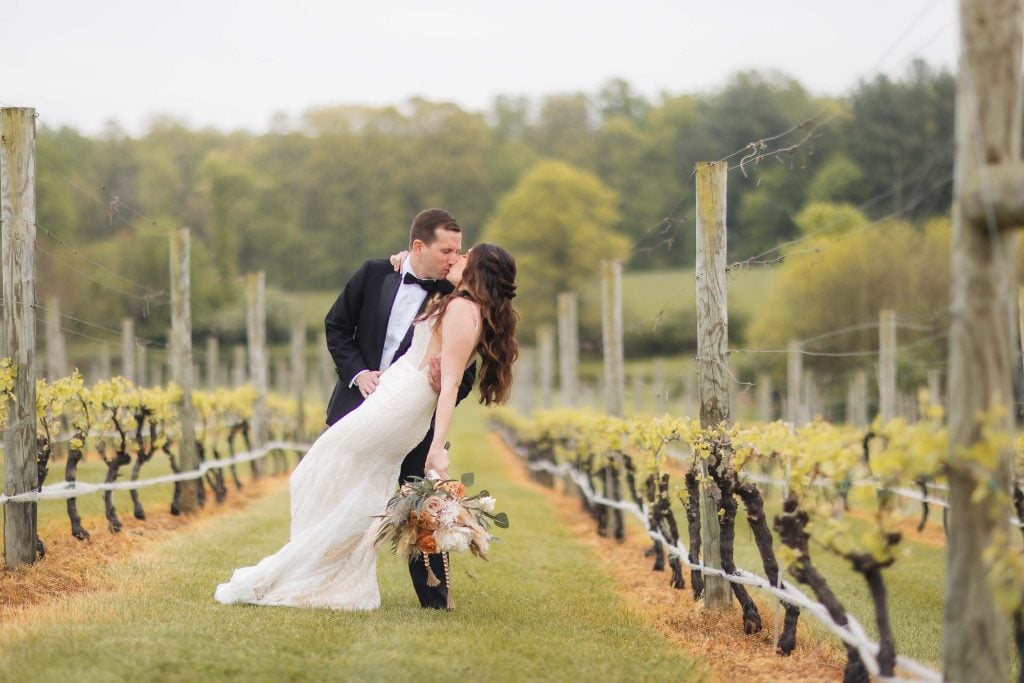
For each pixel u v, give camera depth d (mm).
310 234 60906
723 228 5914
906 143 21000
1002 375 3137
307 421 21172
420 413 5461
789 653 4945
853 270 21641
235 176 56875
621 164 59250
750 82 48375
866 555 3770
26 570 6039
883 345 12281
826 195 22641
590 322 53500
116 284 42562
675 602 6449
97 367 26891
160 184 57812
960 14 3164
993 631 3191
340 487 5457
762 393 21219
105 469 11789
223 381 32531
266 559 5516
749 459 5211
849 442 4098
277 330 56594
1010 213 2996
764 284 28891
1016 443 6996
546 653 4590
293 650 4406
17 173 6082
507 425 25344
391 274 5859
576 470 13000
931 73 20953
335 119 64062
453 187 61531
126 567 6598
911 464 3316
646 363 40875
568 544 9586
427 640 4656
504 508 12445
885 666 3809
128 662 4059
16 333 6109
